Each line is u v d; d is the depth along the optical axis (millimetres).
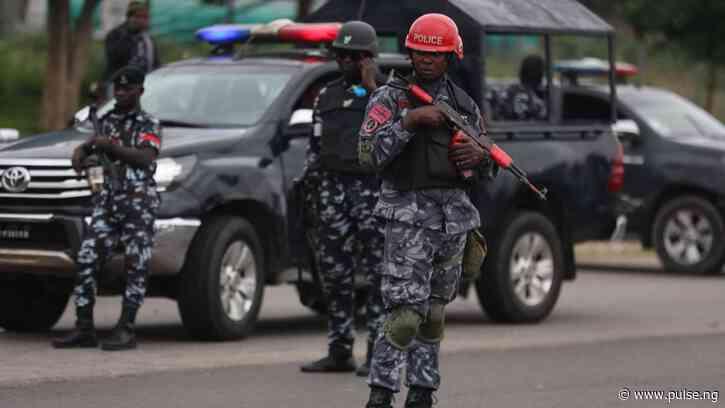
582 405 30156
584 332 44438
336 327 34125
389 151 25391
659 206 69188
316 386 32000
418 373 26516
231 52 46938
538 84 49500
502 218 46031
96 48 103375
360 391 31406
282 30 44406
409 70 44625
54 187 38156
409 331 25750
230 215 40031
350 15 47094
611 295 57375
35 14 126438
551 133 47844
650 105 70000
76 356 35688
